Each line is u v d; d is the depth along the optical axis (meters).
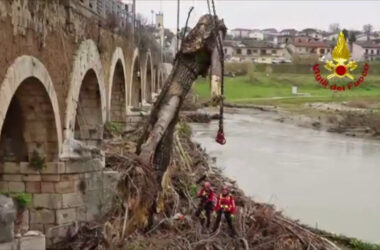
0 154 15.78
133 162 17.28
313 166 37.34
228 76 116.81
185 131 37.09
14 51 12.58
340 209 26.16
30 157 15.81
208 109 75.88
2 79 11.99
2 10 11.83
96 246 15.73
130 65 33.06
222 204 17.31
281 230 18.34
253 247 16.89
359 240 20.72
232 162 37.16
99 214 16.64
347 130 58.81
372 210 26.11
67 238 16.06
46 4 14.51
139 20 40.09
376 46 124.69
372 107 73.75
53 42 15.28
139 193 16.52
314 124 63.38
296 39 154.88
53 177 15.90
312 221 23.84
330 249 18.14
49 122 15.55
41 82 14.39
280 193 28.94
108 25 23.58
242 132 55.16
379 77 96.81
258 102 86.00
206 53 16.38
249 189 29.39
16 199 15.60
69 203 16.11
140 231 16.53
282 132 56.84
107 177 16.88
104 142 22.34
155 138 16.52
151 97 48.09
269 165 36.84
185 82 16.64
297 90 104.25
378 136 55.22
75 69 17.33
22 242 12.25
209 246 16.28
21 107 15.27
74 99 17.31
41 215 15.97
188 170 24.67
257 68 122.50
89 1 19.38
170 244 15.81
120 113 30.73
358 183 32.25
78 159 16.19
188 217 18.02
